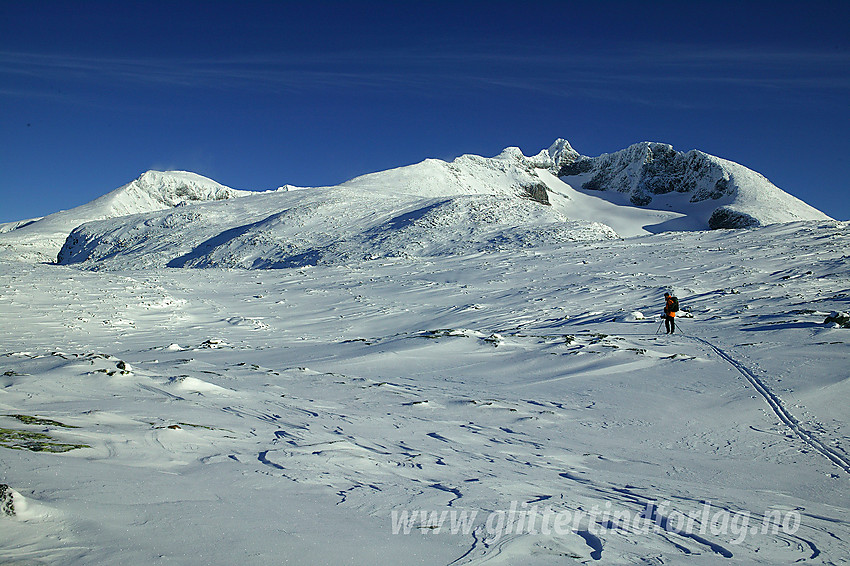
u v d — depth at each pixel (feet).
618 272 110.83
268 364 48.11
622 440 26.55
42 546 8.99
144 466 14.56
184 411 23.68
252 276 133.80
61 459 13.79
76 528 9.89
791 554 12.80
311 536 10.87
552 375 42.19
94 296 89.25
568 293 93.86
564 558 10.98
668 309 58.18
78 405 22.54
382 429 24.95
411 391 36.42
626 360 44.83
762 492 19.13
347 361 49.19
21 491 11.09
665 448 25.30
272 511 12.14
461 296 98.22
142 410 22.74
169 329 73.67
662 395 35.09
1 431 15.87
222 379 36.83
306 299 101.86
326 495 13.96
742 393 34.53
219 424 21.85
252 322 80.28
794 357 41.96
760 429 28.35
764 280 92.89
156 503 11.71
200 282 123.54
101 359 34.53
